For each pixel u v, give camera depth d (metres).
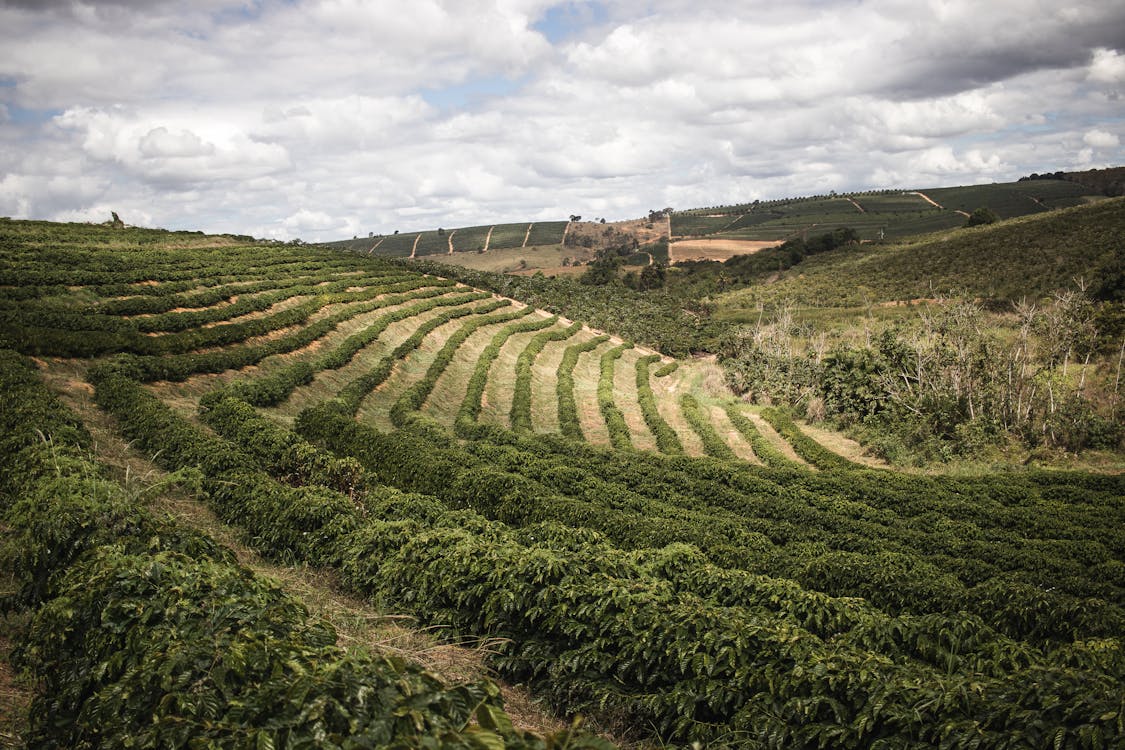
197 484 13.24
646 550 13.77
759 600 11.81
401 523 13.70
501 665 9.84
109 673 6.30
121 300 35.12
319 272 58.66
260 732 4.92
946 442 34.84
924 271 77.94
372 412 34.22
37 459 12.85
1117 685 6.92
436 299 62.25
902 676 7.95
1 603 8.72
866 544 19.73
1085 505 25.48
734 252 146.00
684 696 8.43
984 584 14.67
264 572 12.61
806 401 44.19
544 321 65.19
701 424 39.62
